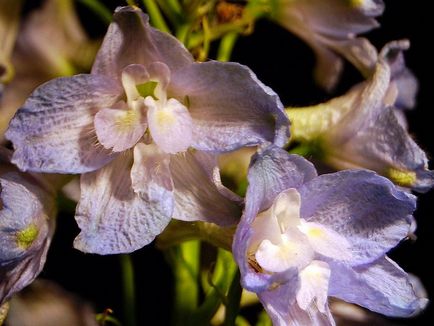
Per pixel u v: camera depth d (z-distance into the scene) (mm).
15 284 145
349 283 142
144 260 205
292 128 164
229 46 176
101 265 206
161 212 141
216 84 140
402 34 217
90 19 198
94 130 143
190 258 173
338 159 163
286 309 136
